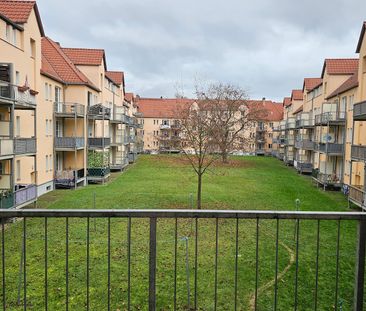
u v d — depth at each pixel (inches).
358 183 997.2
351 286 365.1
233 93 1690.5
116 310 305.9
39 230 553.0
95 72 1322.6
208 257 438.9
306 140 1552.7
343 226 615.2
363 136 971.9
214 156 933.2
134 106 2586.1
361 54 972.6
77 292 339.9
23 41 790.5
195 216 144.0
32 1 830.5
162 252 453.7
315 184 1245.1
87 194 931.3
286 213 144.8
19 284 325.1
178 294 335.3
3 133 722.8
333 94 1234.0
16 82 764.6
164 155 1560.0
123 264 411.2
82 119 1150.3
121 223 601.6
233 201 869.8
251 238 529.3
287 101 2568.9
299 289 354.0
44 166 950.4
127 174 1421.0
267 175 1493.6
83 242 493.4
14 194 612.1
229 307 313.1
